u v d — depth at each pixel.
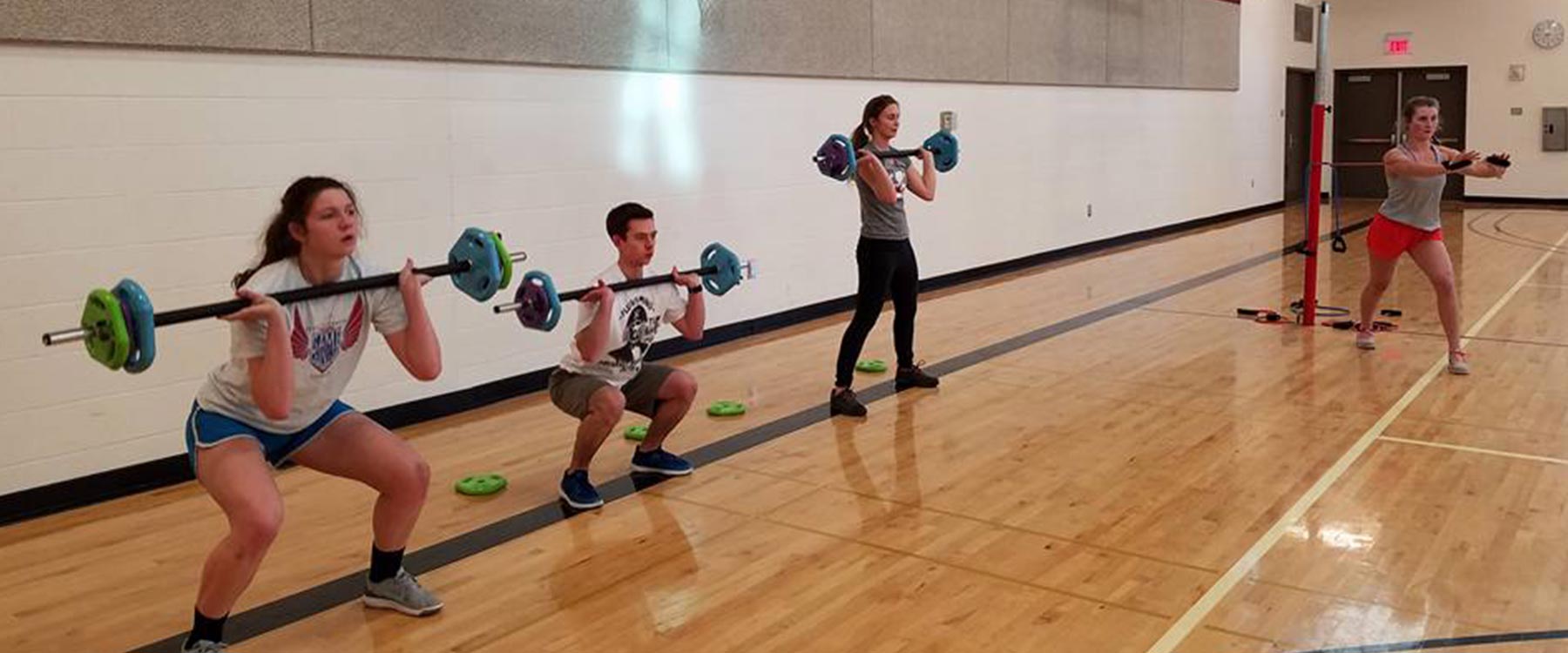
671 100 6.83
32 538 4.02
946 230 9.47
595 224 6.41
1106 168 11.90
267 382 2.71
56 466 4.33
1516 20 16.12
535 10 5.94
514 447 5.06
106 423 4.46
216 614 2.92
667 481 4.49
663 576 3.55
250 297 2.70
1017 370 6.32
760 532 3.91
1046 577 3.47
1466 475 4.34
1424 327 7.33
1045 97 10.70
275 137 4.94
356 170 5.27
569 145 6.23
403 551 3.41
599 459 4.80
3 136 4.13
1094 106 11.59
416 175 5.52
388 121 5.38
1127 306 8.36
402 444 3.21
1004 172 10.16
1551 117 16.02
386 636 3.16
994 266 10.16
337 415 3.17
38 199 4.23
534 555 3.74
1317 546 3.67
